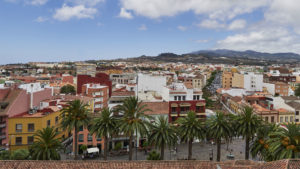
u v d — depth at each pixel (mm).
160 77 111000
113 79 197250
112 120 50562
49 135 45062
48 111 68438
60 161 32938
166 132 49438
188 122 53906
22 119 63281
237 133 53125
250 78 167125
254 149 50656
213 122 53375
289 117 83125
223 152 67375
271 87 159500
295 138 37188
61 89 145500
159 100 81500
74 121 49875
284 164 26609
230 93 133125
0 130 60781
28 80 181875
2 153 49938
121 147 69000
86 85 103312
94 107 91438
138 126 47312
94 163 33156
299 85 156250
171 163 34125
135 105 49125
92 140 66875
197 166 33719
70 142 73250
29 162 32438
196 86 196875
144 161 34281
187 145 72562
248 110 51500
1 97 65312
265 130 49094
